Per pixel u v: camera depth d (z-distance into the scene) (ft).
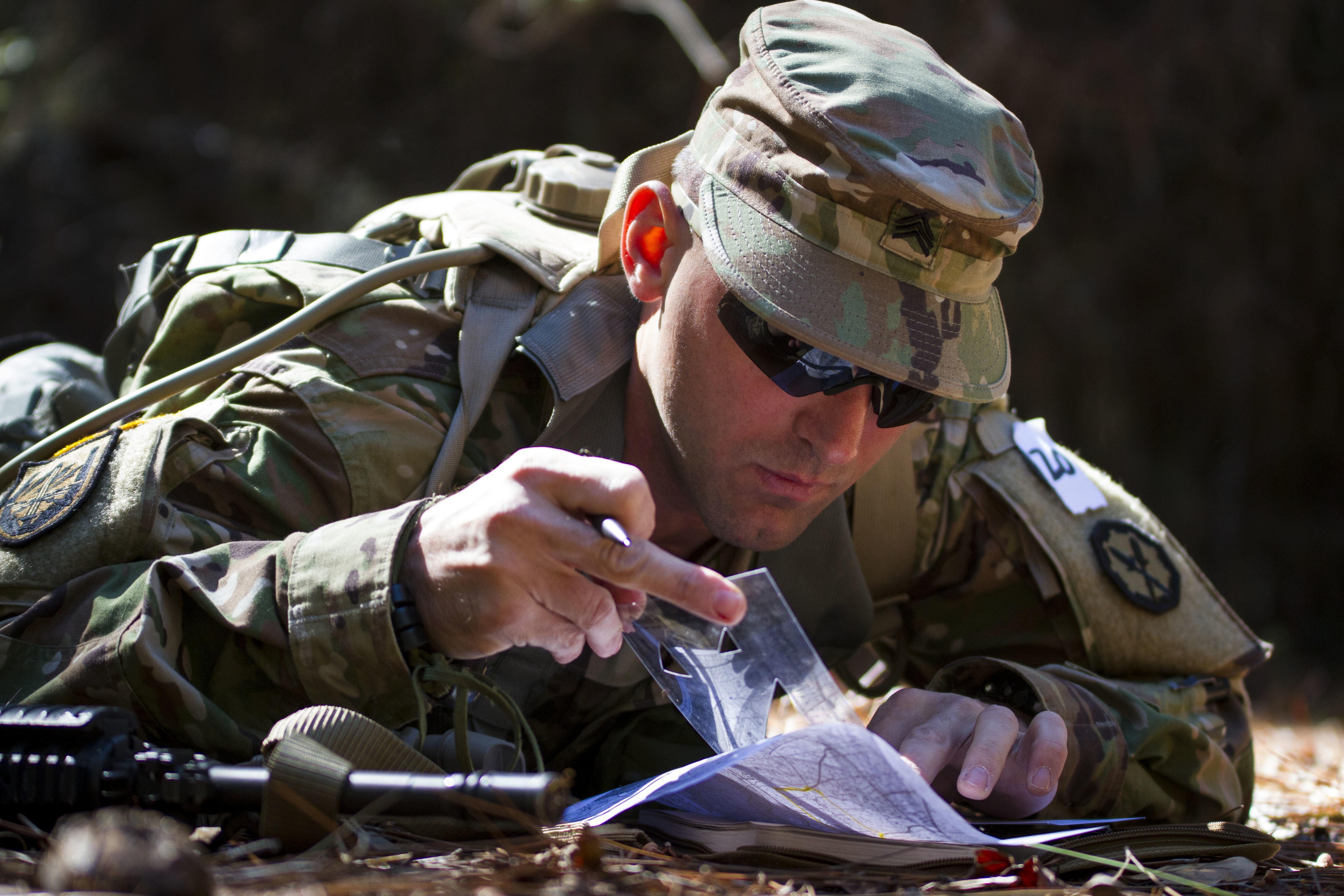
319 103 67.41
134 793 9.72
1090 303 60.39
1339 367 60.59
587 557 9.89
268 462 13.60
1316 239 59.47
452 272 15.60
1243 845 12.67
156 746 11.36
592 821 10.77
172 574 11.62
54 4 67.21
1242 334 60.13
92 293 67.56
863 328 12.65
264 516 13.51
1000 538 17.53
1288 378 60.75
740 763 10.39
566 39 64.08
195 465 13.15
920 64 13.67
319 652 11.22
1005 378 13.56
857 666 19.44
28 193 67.56
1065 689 14.42
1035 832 12.54
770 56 13.65
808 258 12.82
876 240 12.82
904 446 17.20
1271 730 33.27
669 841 11.32
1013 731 12.80
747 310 12.97
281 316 16.21
